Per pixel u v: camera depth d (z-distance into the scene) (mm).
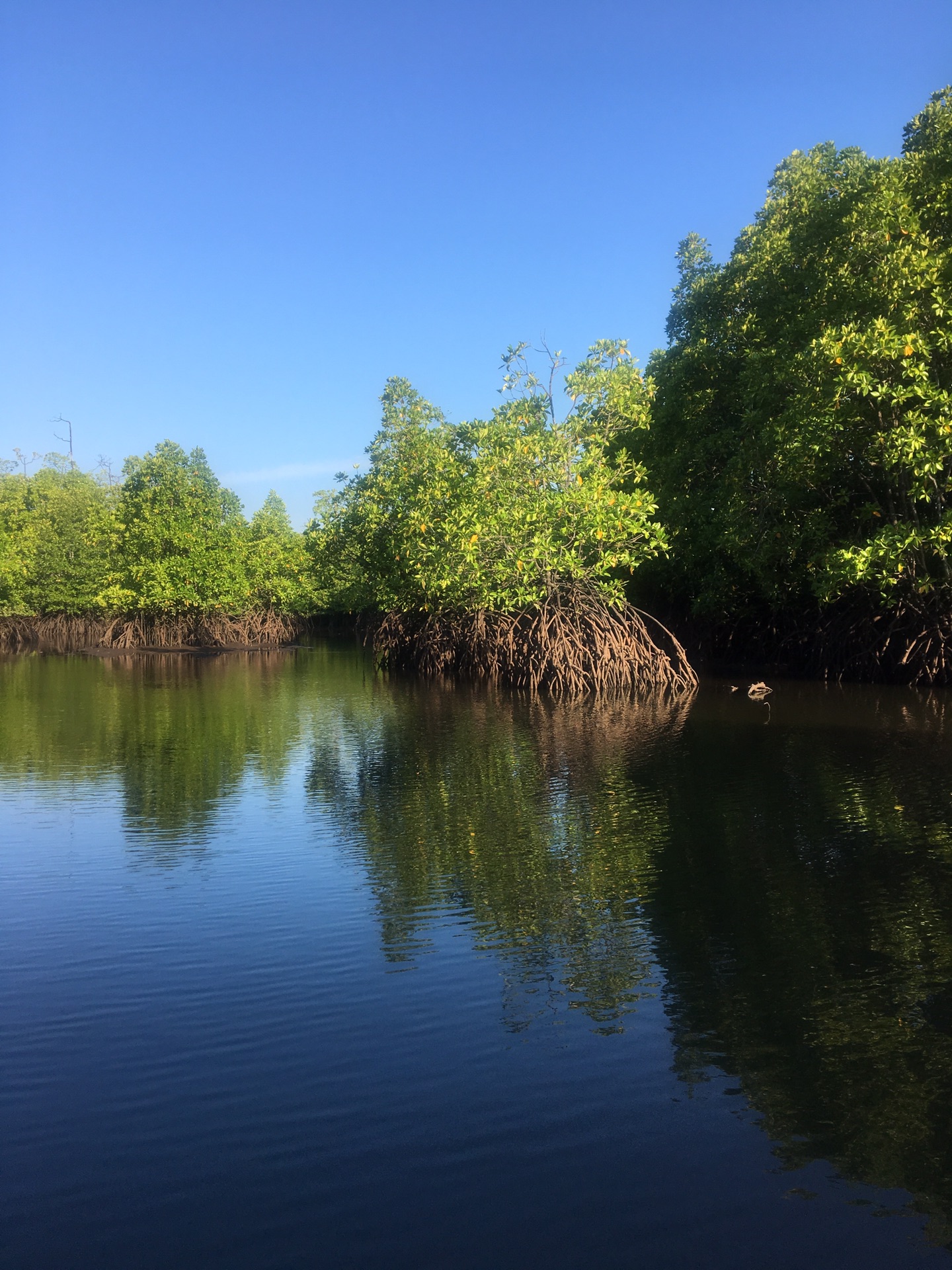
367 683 26203
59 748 14406
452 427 31562
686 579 28219
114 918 6797
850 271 19688
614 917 6750
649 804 10133
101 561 46969
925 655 20719
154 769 12617
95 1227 3586
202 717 18266
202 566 42219
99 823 9641
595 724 16562
